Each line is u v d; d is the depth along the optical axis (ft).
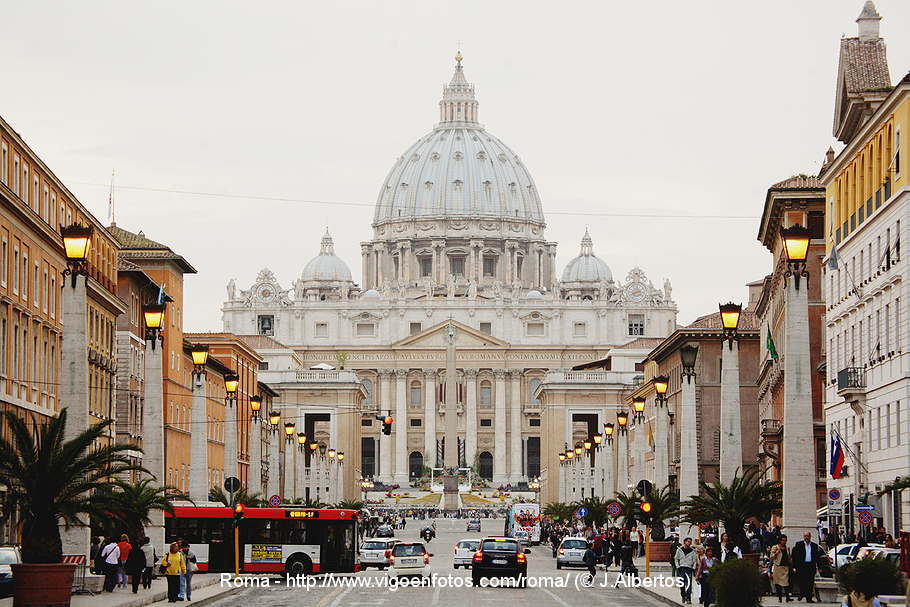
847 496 289.53
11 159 268.62
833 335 307.58
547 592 237.66
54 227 306.14
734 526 207.62
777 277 370.12
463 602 209.26
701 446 506.07
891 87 278.26
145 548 228.22
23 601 160.25
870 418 269.23
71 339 171.01
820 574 199.11
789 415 169.99
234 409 314.14
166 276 447.01
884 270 256.32
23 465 169.07
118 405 390.42
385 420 474.08
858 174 278.87
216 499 325.01
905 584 139.13
